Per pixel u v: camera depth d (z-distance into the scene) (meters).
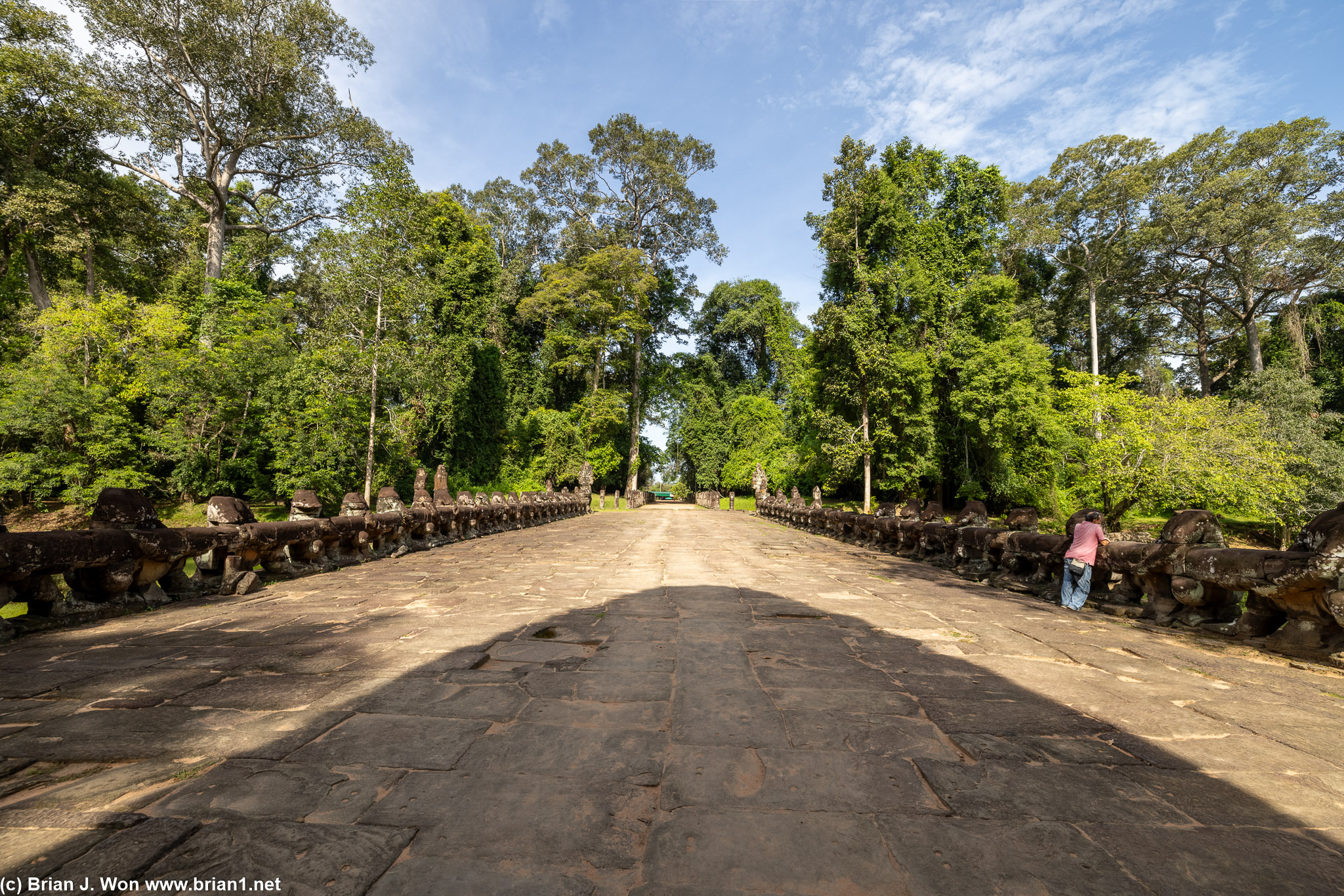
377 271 21.86
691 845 1.86
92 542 4.93
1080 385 22.56
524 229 46.97
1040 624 5.36
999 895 1.65
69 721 2.81
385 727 2.78
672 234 47.09
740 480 42.75
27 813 1.99
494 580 7.59
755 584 7.47
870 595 6.81
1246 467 18.02
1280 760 2.56
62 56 23.14
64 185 23.58
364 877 1.68
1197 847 1.90
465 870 1.72
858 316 25.42
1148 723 2.96
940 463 28.34
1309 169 29.28
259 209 33.94
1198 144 31.25
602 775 2.31
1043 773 2.40
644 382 47.88
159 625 4.90
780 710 3.05
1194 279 34.44
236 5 23.25
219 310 25.02
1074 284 36.62
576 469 38.75
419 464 31.02
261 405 23.28
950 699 3.26
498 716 2.92
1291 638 4.33
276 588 6.87
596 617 5.33
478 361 35.00
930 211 29.64
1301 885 1.71
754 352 53.31
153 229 29.12
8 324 25.80
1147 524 25.27
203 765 2.37
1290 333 30.94
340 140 29.59
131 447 21.53
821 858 1.80
